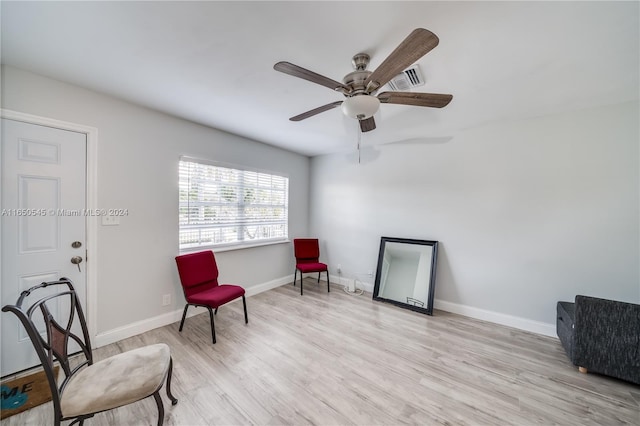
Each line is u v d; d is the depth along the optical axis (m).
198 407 1.55
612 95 2.08
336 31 1.37
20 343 1.82
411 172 3.41
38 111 1.86
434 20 1.27
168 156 2.62
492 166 2.81
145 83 1.98
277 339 2.37
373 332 2.53
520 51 1.51
